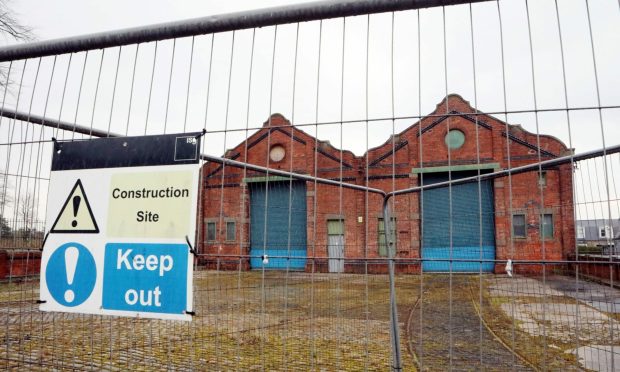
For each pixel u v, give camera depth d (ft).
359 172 68.59
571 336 15.96
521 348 17.66
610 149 13.64
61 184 10.30
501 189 61.77
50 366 12.66
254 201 64.85
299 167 70.79
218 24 9.77
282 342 19.49
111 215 9.71
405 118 8.53
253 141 71.77
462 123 66.33
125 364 14.88
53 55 11.52
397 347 12.64
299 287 30.09
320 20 9.24
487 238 61.31
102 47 10.96
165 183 9.36
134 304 9.27
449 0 8.38
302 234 30.27
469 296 24.62
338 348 18.74
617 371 14.11
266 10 9.43
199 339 19.30
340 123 8.92
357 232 66.59
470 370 15.79
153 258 9.24
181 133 9.43
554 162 14.85
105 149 10.02
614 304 10.50
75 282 9.83
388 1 8.63
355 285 29.76
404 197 50.52
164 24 10.21
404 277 25.40
